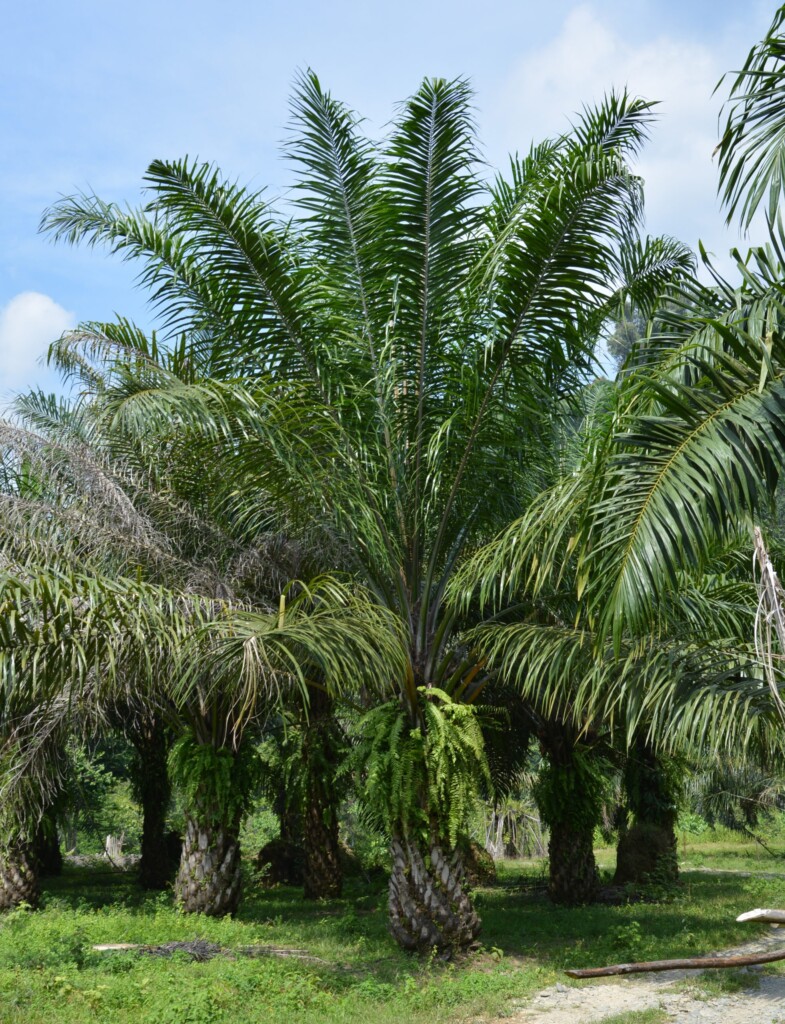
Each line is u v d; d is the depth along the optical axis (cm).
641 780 1853
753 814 2544
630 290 1013
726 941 1134
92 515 1127
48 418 1451
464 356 1018
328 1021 748
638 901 1662
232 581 1176
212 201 955
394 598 1064
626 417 575
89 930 1143
